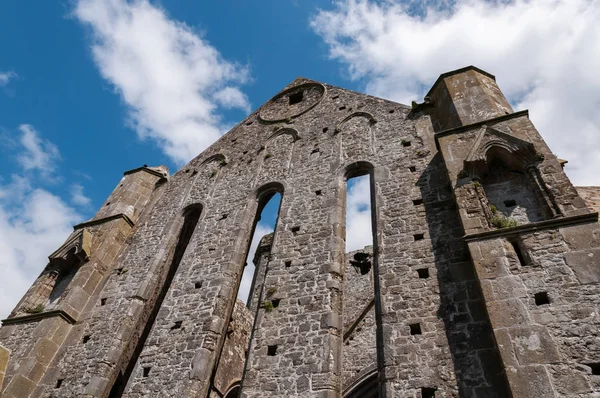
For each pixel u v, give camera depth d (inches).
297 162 724.7
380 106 766.5
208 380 480.4
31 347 554.9
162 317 555.2
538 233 379.2
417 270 458.3
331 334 444.8
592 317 311.0
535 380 292.2
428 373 370.9
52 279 667.4
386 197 566.6
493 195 457.1
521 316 328.5
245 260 625.9
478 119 554.6
